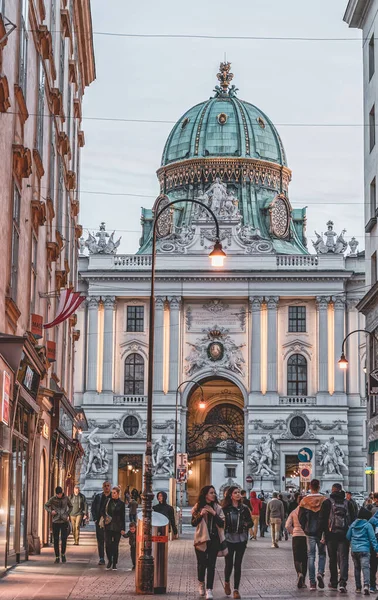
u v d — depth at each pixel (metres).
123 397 103.19
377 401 62.81
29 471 38.84
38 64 37.94
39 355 37.75
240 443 105.88
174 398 102.69
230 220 105.00
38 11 37.84
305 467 58.53
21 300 34.41
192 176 116.50
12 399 30.75
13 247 32.22
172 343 103.50
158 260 104.12
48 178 43.75
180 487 91.25
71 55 56.47
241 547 27.75
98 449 101.44
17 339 28.83
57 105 45.47
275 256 104.00
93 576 32.25
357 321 104.44
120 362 104.31
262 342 103.31
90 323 104.06
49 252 44.62
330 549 29.23
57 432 51.03
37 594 26.14
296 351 104.06
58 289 45.84
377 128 60.66
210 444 105.75
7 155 29.72
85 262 106.00
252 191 115.88
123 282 104.19
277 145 119.06
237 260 104.00
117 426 102.44
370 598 26.94
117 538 35.25
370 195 62.66
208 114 118.56
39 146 39.19
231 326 104.44
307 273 103.38
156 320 103.81
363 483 102.19
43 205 38.06
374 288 59.06
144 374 103.94
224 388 109.56
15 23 30.19
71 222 59.97
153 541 28.22
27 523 37.69
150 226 120.44
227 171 116.00
